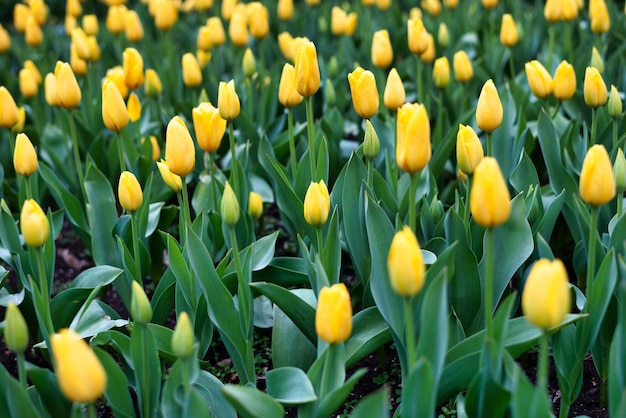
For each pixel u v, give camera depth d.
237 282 1.62
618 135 1.94
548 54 2.40
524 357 1.71
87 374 1.20
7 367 1.83
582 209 1.59
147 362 1.41
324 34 2.95
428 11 3.13
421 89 2.03
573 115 2.15
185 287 1.58
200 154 2.10
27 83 2.08
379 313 1.56
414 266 1.23
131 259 1.66
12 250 1.70
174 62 2.57
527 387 1.28
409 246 1.22
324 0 3.22
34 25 2.49
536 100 2.18
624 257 1.46
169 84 2.56
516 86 2.13
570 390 1.50
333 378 1.39
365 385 1.70
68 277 2.11
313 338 1.56
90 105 2.23
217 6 3.39
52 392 1.44
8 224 1.69
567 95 1.82
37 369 1.41
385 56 1.93
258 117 2.26
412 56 2.63
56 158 2.06
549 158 1.76
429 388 1.28
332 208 1.71
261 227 2.16
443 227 1.64
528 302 1.21
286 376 1.42
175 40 3.21
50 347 1.51
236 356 1.55
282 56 2.86
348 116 2.42
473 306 1.54
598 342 1.54
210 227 1.79
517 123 2.02
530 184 1.73
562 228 1.85
